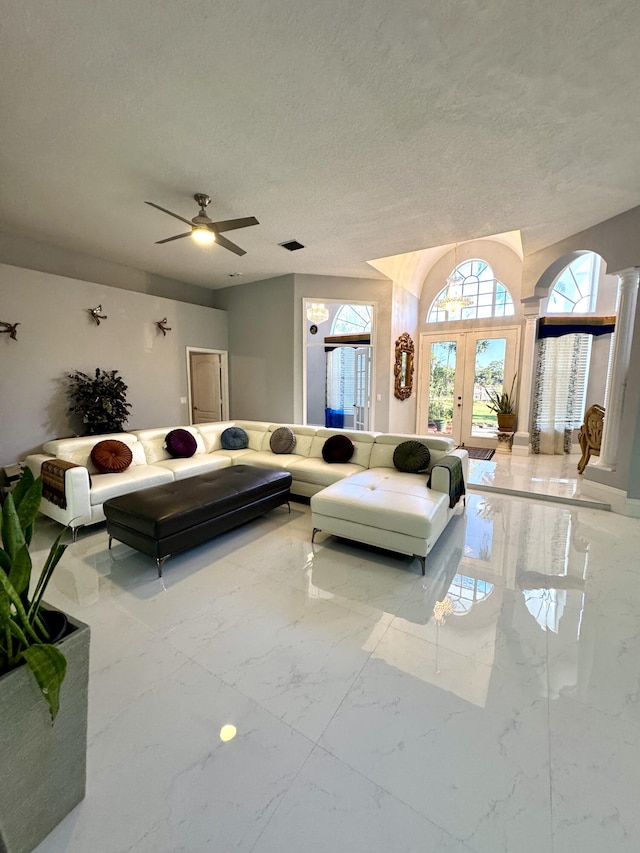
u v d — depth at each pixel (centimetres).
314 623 215
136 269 597
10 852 105
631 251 369
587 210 372
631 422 374
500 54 188
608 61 191
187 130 250
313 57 191
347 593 245
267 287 661
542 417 682
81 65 196
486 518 377
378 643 199
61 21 172
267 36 179
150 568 277
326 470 400
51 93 217
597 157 278
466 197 344
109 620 217
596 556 298
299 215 384
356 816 121
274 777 133
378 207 365
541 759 138
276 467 431
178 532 272
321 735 148
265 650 194
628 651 194
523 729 150
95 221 407
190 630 209
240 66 197
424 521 266
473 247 746
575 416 676
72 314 502
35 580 261
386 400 680
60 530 346
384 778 132
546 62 192
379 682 174
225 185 323
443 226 413
